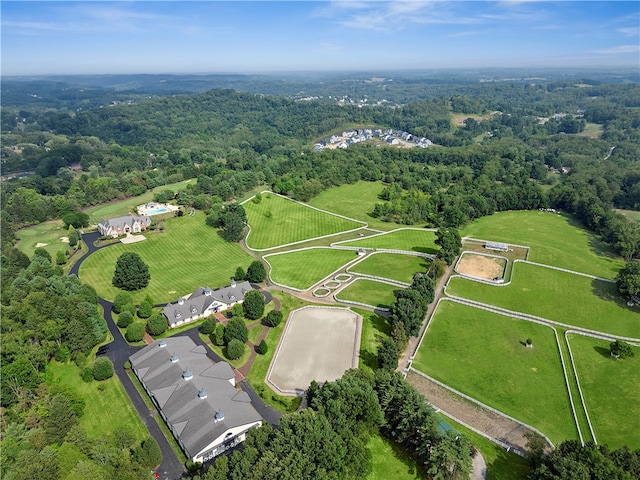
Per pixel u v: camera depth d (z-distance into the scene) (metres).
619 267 159.25
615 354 108.94
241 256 170.50
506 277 148.38
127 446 75.44
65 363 101.50
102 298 134.00
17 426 74.94
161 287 142.25
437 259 150.50
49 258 155.62
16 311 102.94
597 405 93.06
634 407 92.50
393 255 168.25
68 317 104.75
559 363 106.81
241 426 79.25
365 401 76.81
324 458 65.00
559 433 85.44
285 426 71.00
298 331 116.94
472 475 73.88
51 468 63.66
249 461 66.50
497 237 187.50
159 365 93.94
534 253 168.50
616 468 62.44
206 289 127.88
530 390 97.56
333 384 82.50
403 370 103.06
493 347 112.44
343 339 113.31
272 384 96.06
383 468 74.69
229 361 104.25
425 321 122.94
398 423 80.81
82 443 70.56
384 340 102.81
